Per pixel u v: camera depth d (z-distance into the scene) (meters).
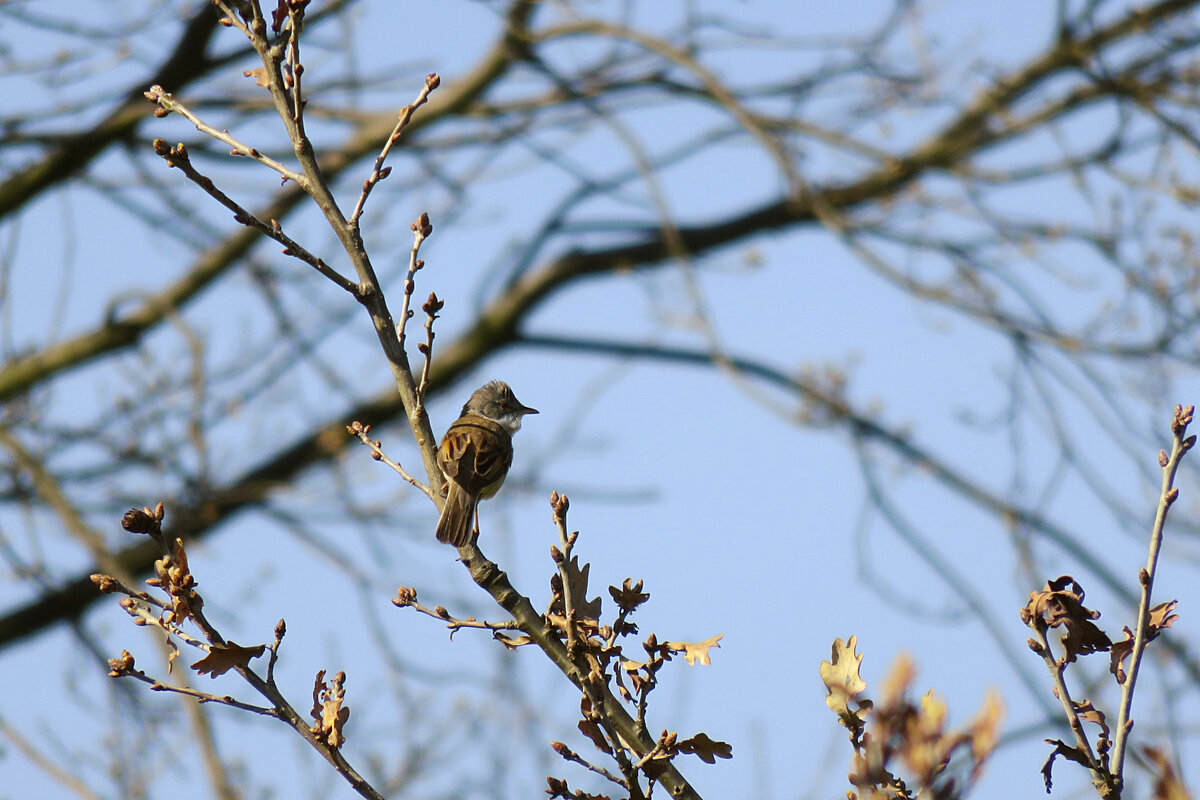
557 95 18.47
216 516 16.86
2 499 14.76
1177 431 4.65
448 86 18.42
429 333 5.83
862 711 4.57
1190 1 16.19
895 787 4.03
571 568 5.32
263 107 16.53
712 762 4.77
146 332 18.53
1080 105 17.62
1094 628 4.62
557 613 5.27
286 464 19.50
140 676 4.90
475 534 5.67
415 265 5.80
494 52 17.94
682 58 16.11
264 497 15.58
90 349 18.12
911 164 18.94
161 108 5.76
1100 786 4.43
